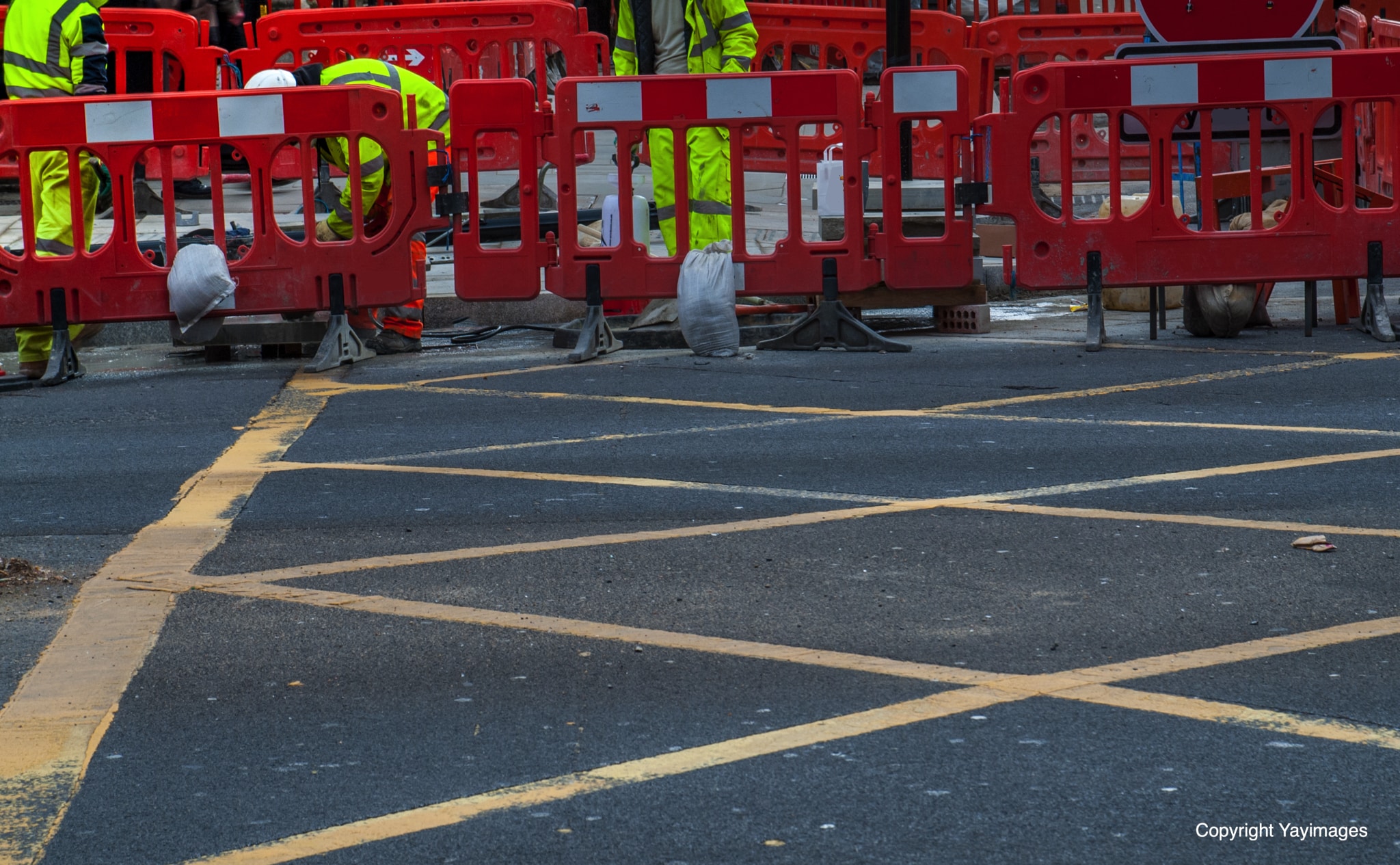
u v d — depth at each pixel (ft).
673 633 23.45
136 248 50.39
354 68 52.29
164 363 53.93
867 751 18.78
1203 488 31.71
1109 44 89.45
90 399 46.47
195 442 39.42
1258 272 50.11
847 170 50.65
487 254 51.52
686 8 56.95
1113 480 32.58
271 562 27.96
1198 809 16.98
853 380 45.83
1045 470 33.71
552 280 51.80
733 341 50.57
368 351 52.60
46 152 50.11
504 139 89.81
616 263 51.39
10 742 19.71
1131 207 55.98
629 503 31.76
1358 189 52.31
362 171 51.65
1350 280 51.93
